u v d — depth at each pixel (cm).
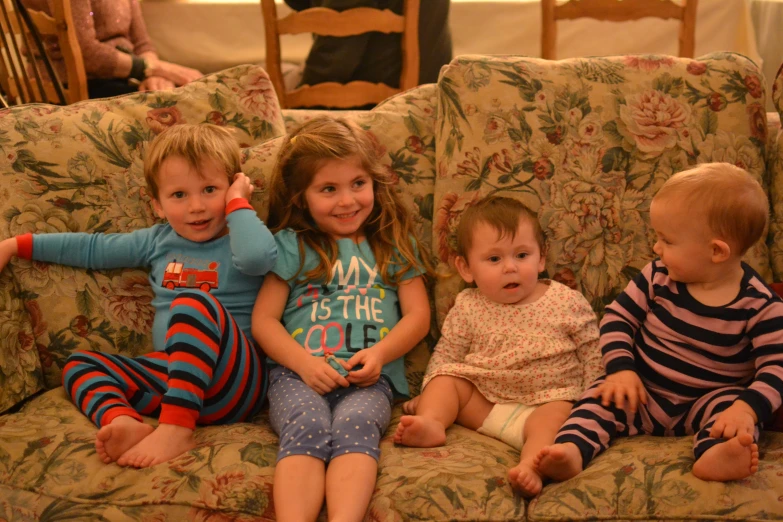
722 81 146
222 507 98
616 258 141
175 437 110
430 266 144
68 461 106
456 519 97
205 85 153
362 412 116
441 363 135
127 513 99
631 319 125
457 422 133
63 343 133
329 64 248
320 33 238
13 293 130
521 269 132
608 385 118
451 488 100
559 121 144
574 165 143
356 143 139
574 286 141
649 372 121
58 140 140
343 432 111
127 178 143
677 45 283
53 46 257
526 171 142
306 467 104
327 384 122
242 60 298
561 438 110
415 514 98
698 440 102
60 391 129
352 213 139
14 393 126
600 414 115
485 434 127
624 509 96
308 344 132
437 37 256
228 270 138
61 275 135
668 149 143
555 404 124
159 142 137
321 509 103
